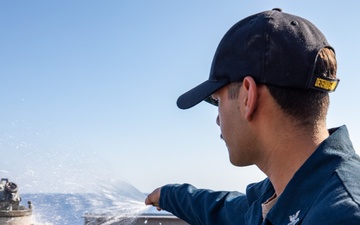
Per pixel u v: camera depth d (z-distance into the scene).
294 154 1.58
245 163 1.72
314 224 1.34
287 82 1.55
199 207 2.86
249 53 1.62
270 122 1.61
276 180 1.64
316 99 1.57
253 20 1.68
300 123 1.57
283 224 1.51
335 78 1.61
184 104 1.84
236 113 1.69
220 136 1.89
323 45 1.58
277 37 1.58
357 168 1.45
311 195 1.46
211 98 1.93
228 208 2.68
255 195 2.42
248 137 1.67
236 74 1.67
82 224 2.92
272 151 1.62
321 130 1.59
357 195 1.32
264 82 1.58
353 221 1.23
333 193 1.36
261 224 1.72
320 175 1.48
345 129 1.60
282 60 1.56
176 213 3.03
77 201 3.01
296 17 1.68
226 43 1.72
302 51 1.55
